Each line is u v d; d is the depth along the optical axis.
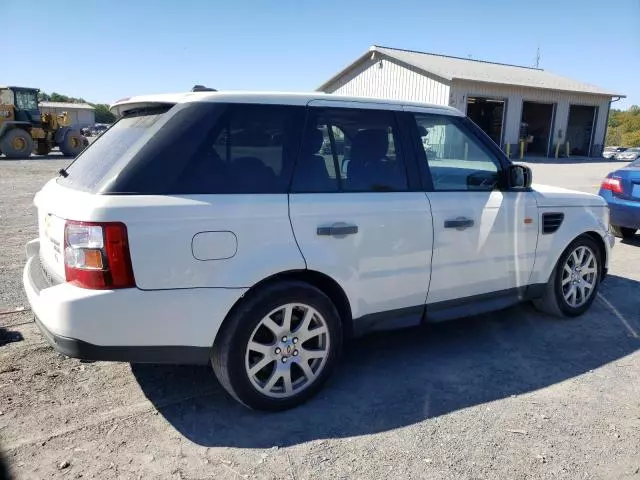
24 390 3.37
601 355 4.07
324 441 2.92
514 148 27.30
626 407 3.31
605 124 31.09
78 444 2.85
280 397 3.20
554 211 4.43
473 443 2.91
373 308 3.56
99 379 3.56
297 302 3.17
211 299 2.91
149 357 2.87
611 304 5.24
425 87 24.95
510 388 3.54
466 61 31.08
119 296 2.70
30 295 3.03
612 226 7.91
